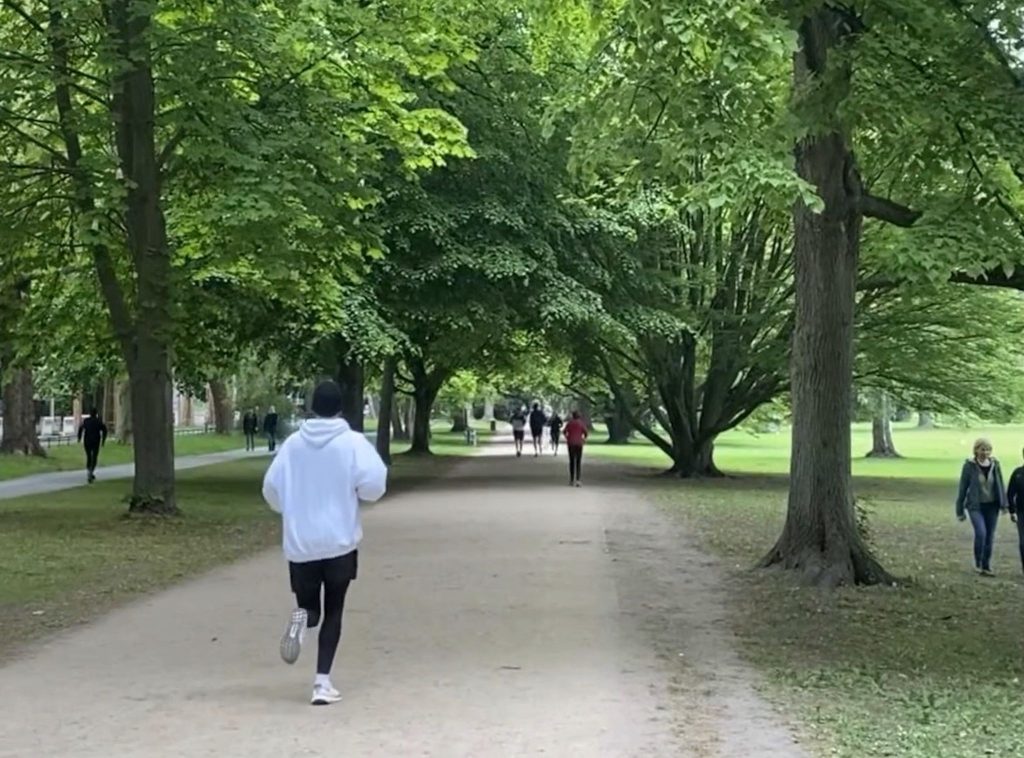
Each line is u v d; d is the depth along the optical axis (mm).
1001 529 24047
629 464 45812
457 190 28188
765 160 9758
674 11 9781
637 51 10844
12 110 19578
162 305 19844
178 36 18047
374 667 9219
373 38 19406
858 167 12422
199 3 18922
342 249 20250
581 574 14523
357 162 19875
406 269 26812
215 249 20516
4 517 21219
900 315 31484
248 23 18203
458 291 27828
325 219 19188
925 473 42906
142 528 19250
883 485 35625
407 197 26297
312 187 18156
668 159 10500
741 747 7109
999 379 35625
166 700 8102
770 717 7895
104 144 21438
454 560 15742
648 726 7547
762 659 9961
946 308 31719
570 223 28984
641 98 11305
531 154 28656
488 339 29859
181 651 9781
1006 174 10586
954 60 10406
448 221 26938
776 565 14938
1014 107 10031
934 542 20516
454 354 30828
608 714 7828
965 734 7527
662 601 12805
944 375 34031
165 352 20500
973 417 43594
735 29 9719
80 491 28469
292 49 18844
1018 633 11688
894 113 10031
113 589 13156
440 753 6844
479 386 68750
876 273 17891
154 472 20547
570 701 8172
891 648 10742
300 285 21672
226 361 29484
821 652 10398
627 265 31031
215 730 7328
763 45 9719
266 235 18594
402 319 27359
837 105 10398
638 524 21125
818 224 13875
